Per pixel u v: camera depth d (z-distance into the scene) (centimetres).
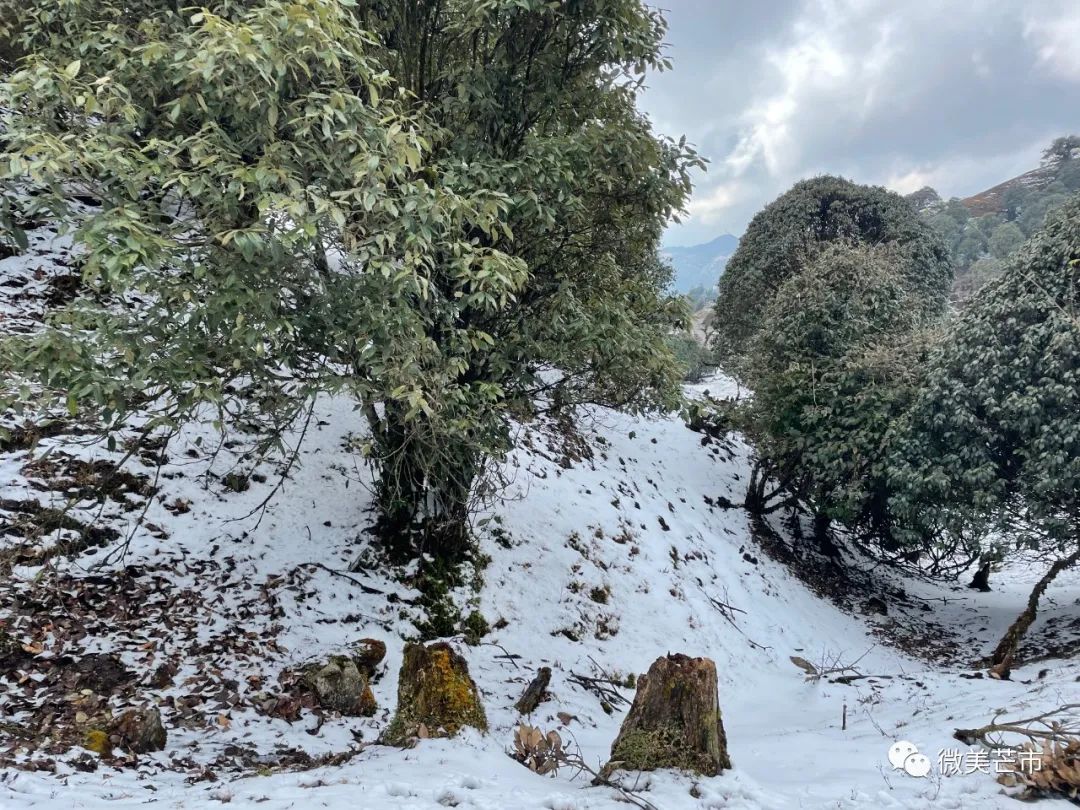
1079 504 795
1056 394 761
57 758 329
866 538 1198
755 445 1209
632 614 792
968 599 1172
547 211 494
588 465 1067
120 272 310
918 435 904
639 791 321
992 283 899
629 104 600
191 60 322
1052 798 321
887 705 638
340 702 460
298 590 569
